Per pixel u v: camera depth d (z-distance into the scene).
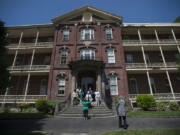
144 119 9.77
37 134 6.21
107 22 21.20
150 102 14.47
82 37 20.33
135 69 18.16
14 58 21.23
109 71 17.89
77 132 6.83
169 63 19.22
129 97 16.64
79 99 14.32
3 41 9.59
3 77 8.84
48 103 13.55
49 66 19.27
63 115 11.00
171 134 5.85
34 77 20.48
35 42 22.31
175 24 21.20
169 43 19.81
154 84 19.61
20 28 21.95
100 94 15.11
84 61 15.95
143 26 21.05
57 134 6.48
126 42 20.23
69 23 21.30
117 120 9.59
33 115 11.46
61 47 19.62
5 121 9.53
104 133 6.40
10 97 17.64
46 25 21.77
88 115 10.83
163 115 10.64
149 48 20.78
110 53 19.12
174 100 16.08
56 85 17.47
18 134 6.07
